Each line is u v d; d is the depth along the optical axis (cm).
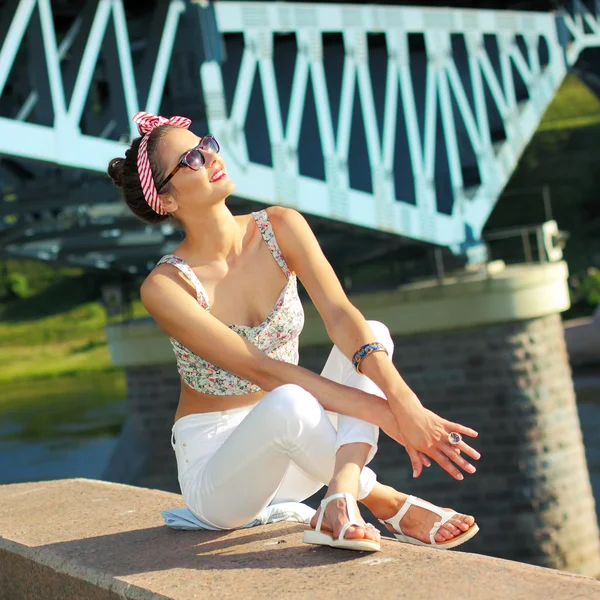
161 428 1934
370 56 1773
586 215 4978
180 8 1233
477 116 1864
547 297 1823
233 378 301
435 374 1805
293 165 1377
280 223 313
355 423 279
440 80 1739
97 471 2528
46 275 5741
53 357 4928
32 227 1748
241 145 1302
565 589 212
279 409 267
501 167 1920
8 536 334
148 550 294
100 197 1510
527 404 1794
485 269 1872
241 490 284
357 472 269
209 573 259
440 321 1791
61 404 3784
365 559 253
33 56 1116
